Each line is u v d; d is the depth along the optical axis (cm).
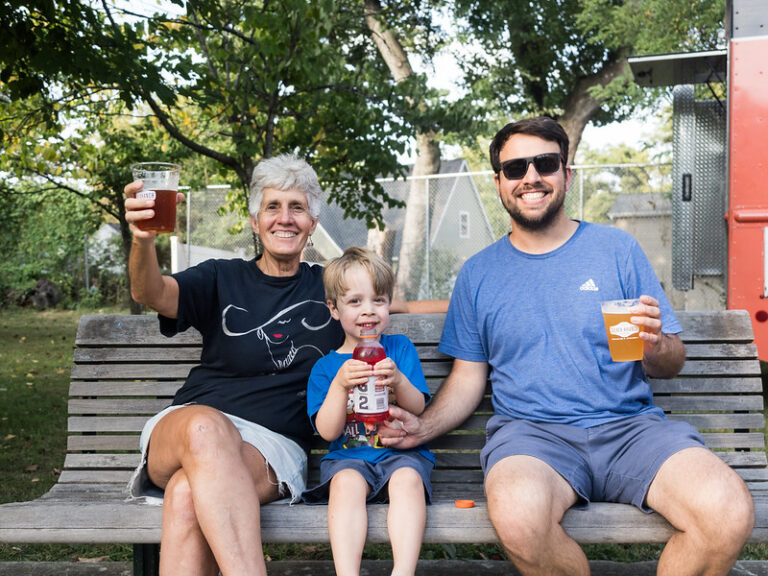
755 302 616
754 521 217
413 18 1977
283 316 282
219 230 1245
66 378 927
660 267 1187
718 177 714
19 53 505
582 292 273
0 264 2306
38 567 320
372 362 250
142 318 311
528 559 222
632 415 266
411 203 1642
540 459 244
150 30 565
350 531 229
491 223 1499
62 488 293
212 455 221
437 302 338
